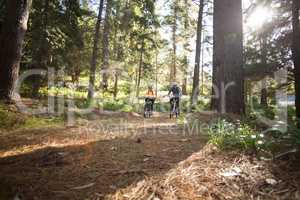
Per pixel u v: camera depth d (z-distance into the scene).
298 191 3.34
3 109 8.60
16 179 3.79
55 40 16.86
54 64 17.98
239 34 8.34
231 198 3.26
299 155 4.30
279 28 12.23
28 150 5.40
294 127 4.99
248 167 4.07
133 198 3.29
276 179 3.67
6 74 9.45
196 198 3.27
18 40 9.68
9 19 9.62
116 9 29.38
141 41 29.42
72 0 17.39
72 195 3.36
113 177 3.89
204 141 5.79
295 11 10.69
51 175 3.98
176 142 5.92
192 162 4.40
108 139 6.54
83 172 4.10
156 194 3.38
